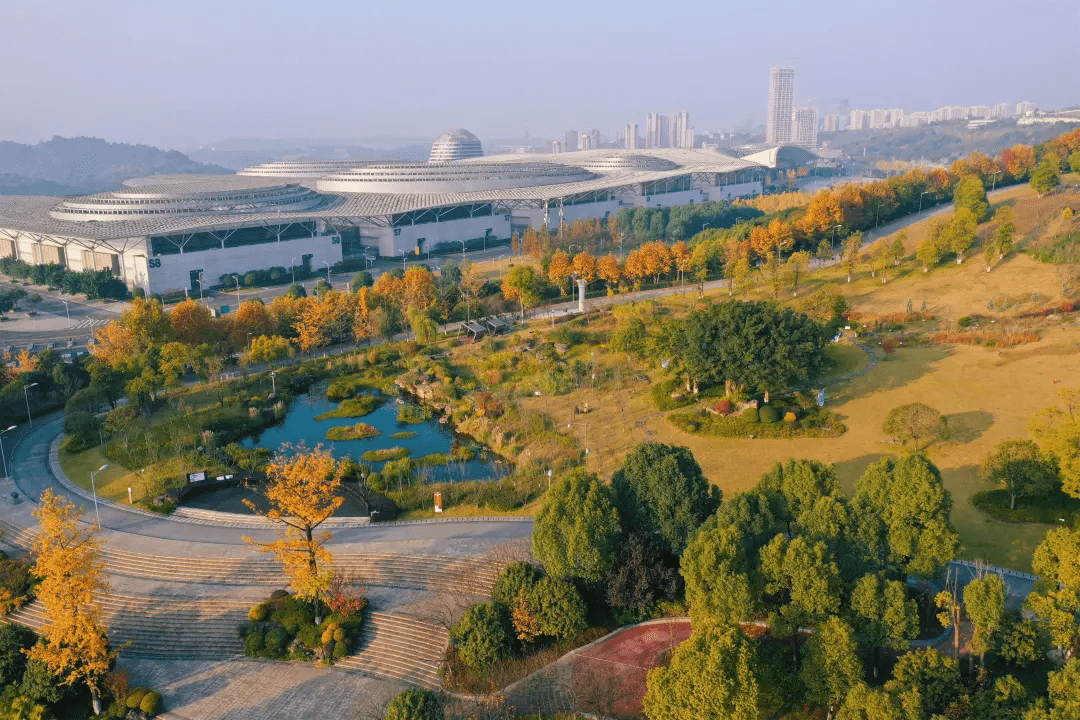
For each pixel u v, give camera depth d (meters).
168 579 86.38
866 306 157.12
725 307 118.38
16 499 104.12
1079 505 86.88
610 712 63.97
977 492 91.75
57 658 68.50
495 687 68.00
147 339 147.50
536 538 76.00
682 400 122.44
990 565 79.31
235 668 74.06
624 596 74.19
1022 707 54.88
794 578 65.00
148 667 74.94
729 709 55.25
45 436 126.06
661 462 79.12
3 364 144.12
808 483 76.25
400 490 104.00
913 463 72.88
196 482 106.06
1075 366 117.31
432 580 83.06
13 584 84.62
